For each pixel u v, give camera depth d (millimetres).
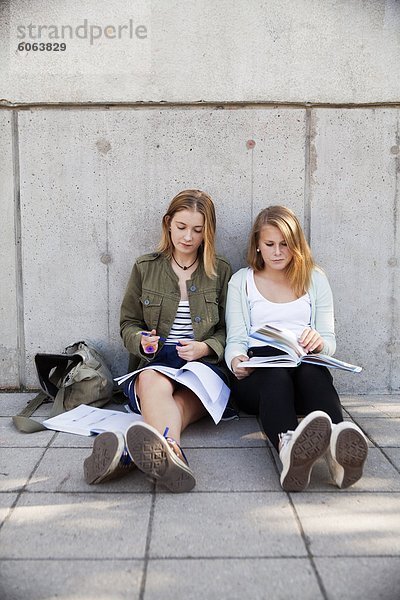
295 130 3506
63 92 3471
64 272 3592
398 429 3029
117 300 3607
